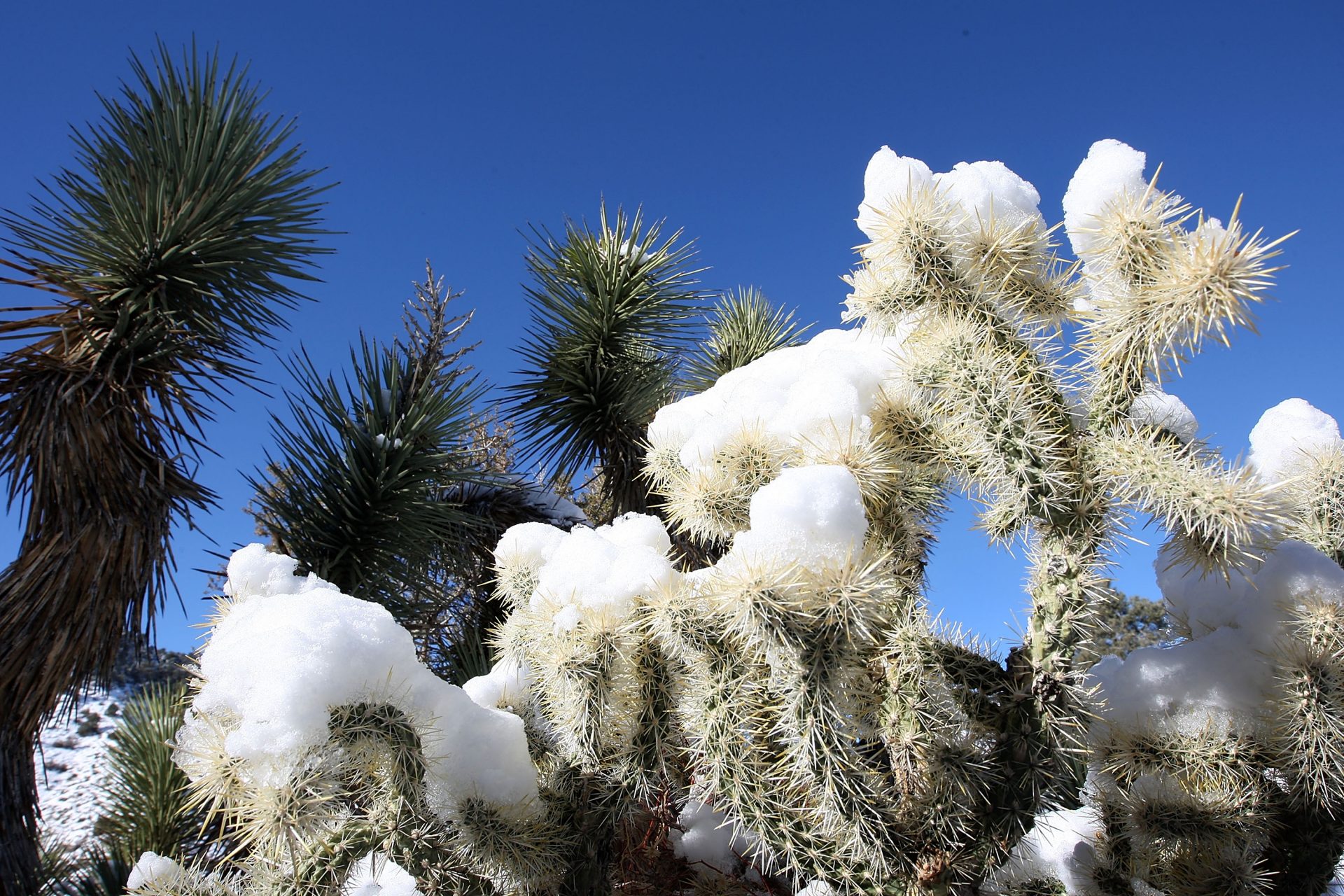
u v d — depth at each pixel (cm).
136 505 320
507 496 403
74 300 361
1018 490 132
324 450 344
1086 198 140
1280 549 154
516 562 177
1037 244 144
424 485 356
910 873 126
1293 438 174
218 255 374
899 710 136
